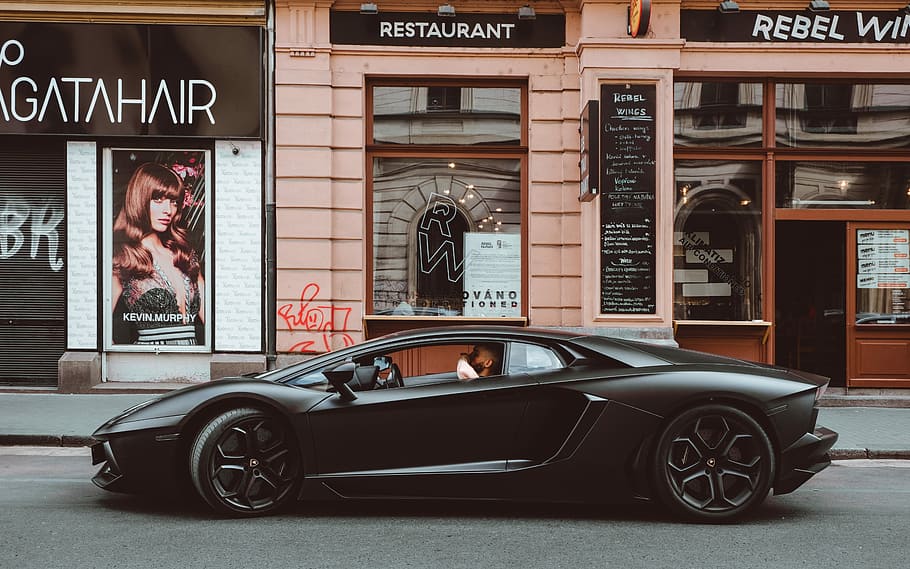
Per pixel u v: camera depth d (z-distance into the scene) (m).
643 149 9.37
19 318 9.77
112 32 9.48
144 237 9.84
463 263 10.11
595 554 3.85
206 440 4.42
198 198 9.84
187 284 9.87
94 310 9.72
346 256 9.72
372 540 4.07
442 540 4.07
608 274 9.39
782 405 4.42
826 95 9.96
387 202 10.11
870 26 9.56
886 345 9.77
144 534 4.16
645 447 4.38
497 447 4.48
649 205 9.37
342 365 4.34
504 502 4.92
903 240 9.83
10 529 4.27
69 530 4.24
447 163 10.10
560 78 9.73
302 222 9.62
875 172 9.98
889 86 9.98
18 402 8.84
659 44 9.34
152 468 4.49
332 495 4.45
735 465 4.41
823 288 9.90
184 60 9.52
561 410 4.46
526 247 10.02
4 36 9.44
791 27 9.55
